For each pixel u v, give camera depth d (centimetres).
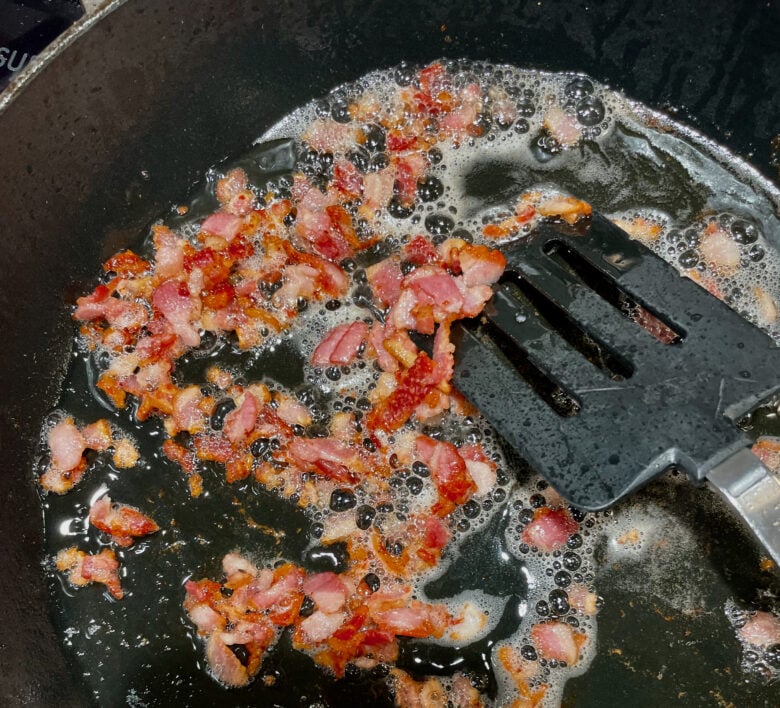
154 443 30
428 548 27
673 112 34
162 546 28
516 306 28
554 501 28
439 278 28
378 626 26
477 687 26
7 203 27
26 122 26
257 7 29
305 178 34
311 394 30
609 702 25
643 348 25
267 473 29
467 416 29
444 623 26
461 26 33
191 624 27
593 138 34
